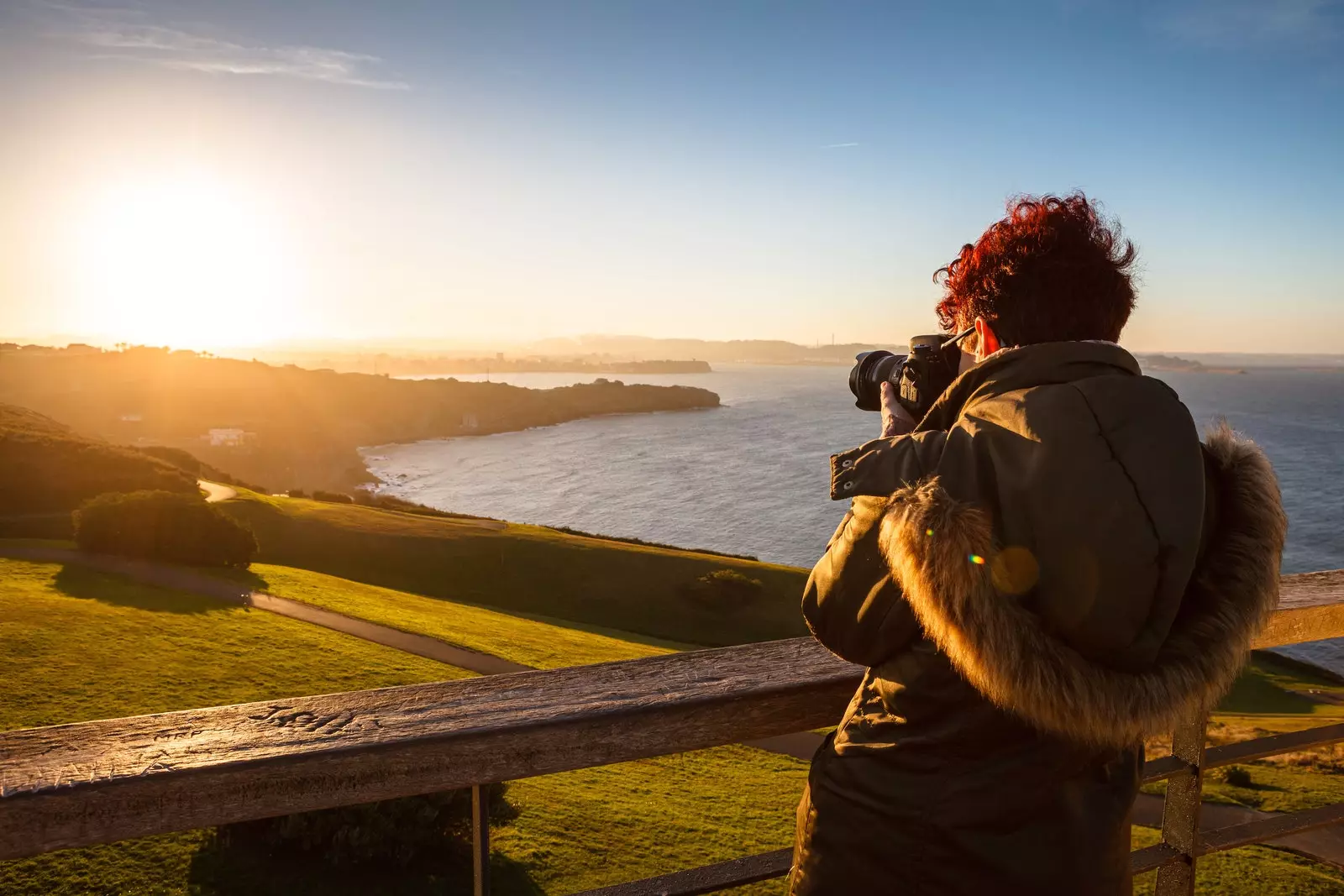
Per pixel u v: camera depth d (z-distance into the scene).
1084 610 1.05
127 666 20.84
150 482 64.62
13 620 23.73
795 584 53.31
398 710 1.44
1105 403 1.11
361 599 38.38
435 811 10.53
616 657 33.31
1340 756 20.19
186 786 1.21
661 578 53.69
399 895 9.93
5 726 16.44
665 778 16.80
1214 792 16.48
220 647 23.78
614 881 11.70
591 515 118.50
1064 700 1.05
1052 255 1.28
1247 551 1.20
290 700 1.48
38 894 9.12
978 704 1.19
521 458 191.75
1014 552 1.08
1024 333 1.32
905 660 1.23
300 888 9.77
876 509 1.21
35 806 1.14
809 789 1.39
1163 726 1.09
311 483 162.88
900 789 1.23
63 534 49.91
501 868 11.43
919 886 1.22
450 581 52.81
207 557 41.03
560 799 14.45
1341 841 12.59
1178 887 2.08
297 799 1.28
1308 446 184.25
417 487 154.25
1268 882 11.13
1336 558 85.75
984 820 1.18
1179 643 1.14
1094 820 1.23
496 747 1.38
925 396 1.42
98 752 1.25
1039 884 1.19
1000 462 1.12
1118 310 1.33
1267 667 44.72
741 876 1.58
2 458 61.66
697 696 1.53
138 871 9.69
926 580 1.08
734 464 169.00
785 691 1.59
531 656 29.41
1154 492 1.06
